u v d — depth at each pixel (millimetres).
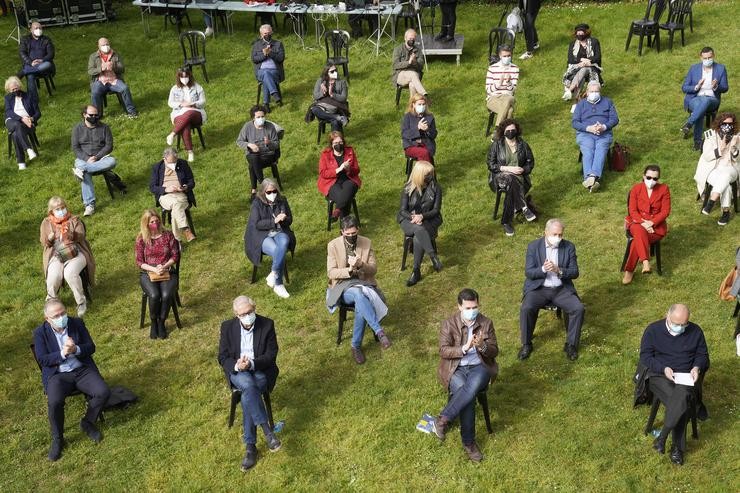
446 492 7812
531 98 15945
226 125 15719
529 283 9516
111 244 12336
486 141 14555
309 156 14438
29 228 12859
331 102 14484
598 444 8242
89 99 17094
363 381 9289
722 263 10969
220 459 8352
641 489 7746
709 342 9523
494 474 7977
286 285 11125
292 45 19297
